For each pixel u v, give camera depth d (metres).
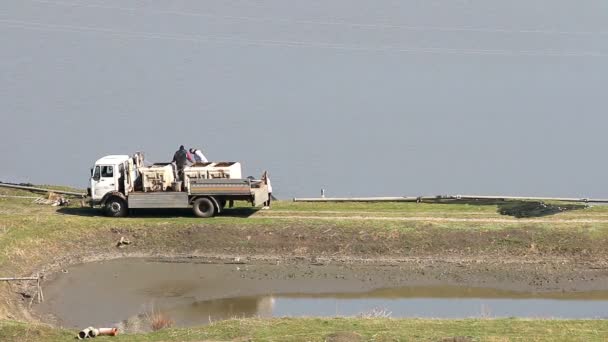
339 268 122.38
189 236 132.75
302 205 150.38
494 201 149.88
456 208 144.38
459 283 116.06
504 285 115.00
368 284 116.56
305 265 123.88
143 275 122.38
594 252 121.69
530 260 121.44
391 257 124.50
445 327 88.06
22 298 111.00
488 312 104.81
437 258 123.44
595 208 139.88
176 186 143.00
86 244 132.25
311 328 87.88
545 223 129.62
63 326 101.75
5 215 141.38
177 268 124.94
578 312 104.88
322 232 130.38
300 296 113.19
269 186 148.00
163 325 98.75
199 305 110.19
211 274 122.00
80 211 148.38
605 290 112.62
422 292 113.56
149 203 141.62
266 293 114.50
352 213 141.50
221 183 139.50
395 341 82.81
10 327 88.88
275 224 133.50
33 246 126.88
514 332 85.88
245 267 124.06
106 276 122.06
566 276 117.00
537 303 108.56
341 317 92.88
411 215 138.88
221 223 135.25
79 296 113.56
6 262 118.94
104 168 142.62
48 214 144.12
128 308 109.06
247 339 84.56
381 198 153.12
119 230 135.00
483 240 125.62
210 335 86.56
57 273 122.94
